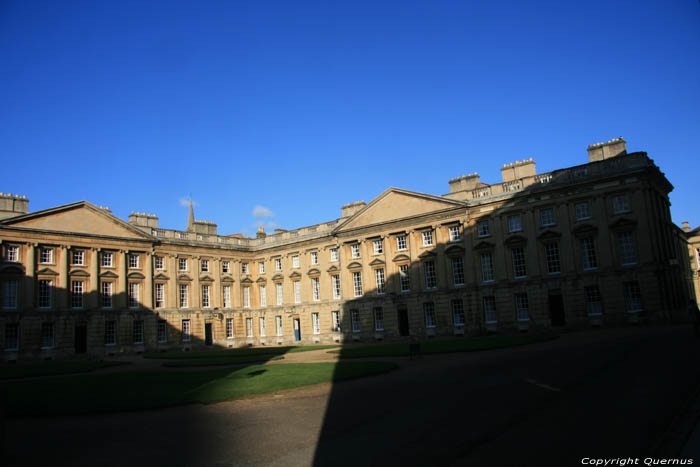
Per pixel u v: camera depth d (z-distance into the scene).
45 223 53.28
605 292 44.97
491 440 10.93
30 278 51.59
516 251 50.66
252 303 71.31
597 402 13.83
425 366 25.86
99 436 13.01
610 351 25.19
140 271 60.66
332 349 44.72
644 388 15.18
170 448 11.65
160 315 61.50
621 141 47.12
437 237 55.59
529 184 50.25
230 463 10.34
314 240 66.12
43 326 52.53
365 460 10.09
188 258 65.25
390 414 14.24
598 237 45.81
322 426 13.24
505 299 50.44
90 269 56.31
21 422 15.09
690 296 61.19
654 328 38.81
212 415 15.27
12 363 49.12
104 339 56.44
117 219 58.62
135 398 18.50
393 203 59.50
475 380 19.48
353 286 62.25
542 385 17.09
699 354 21.31
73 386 23.41
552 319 48.38
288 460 10.40
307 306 65.88
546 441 10.55
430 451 10.41
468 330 52.47
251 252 72.56
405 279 58.28
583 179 46.88
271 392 19.05
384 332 58.62
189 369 31.11
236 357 39.66
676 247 54.84
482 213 52.69
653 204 44.69
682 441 9.95
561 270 47.62
